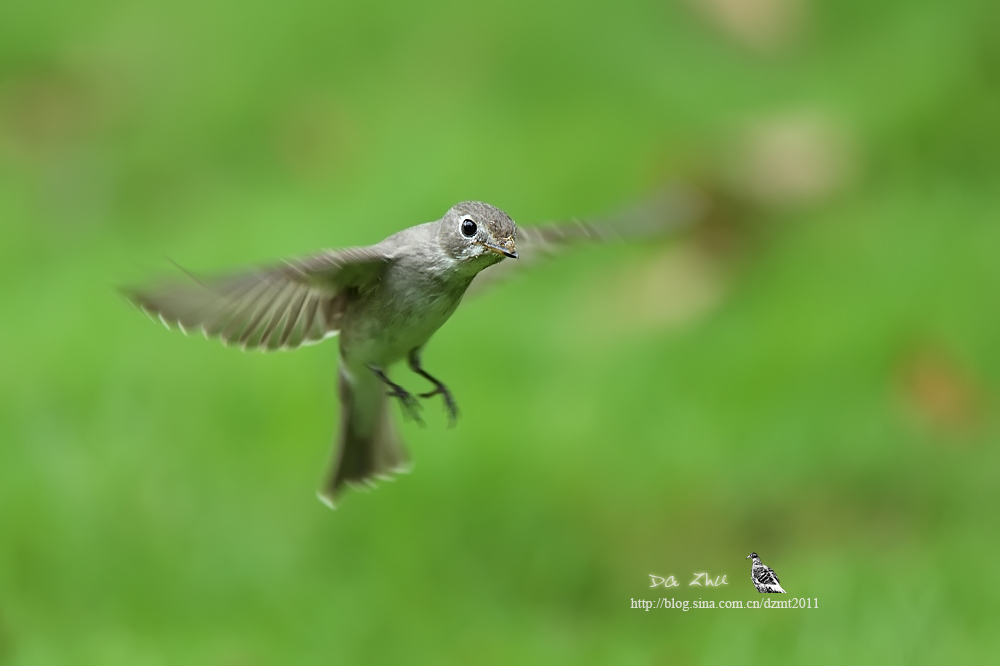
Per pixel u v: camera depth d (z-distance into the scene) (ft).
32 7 69.21
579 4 60.90
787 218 49.01
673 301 47.01
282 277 22.18
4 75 66.28
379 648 36.70
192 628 37.52
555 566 38.81
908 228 46.70
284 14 64.85
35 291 51.72
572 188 52.11
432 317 24.91
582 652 35.65
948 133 50.37
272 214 53.67
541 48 59.82
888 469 40.24
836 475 40.40
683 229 48.70
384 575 38.47
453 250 24.49
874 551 37.52
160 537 39.29
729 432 41.68
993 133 49.98
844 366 42.65
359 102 60.08
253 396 43.45
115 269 51.85
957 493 39.45
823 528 39.42
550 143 54.29
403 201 52.26
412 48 62.13
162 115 62.85
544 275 48.44
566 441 41.47
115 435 41.93
